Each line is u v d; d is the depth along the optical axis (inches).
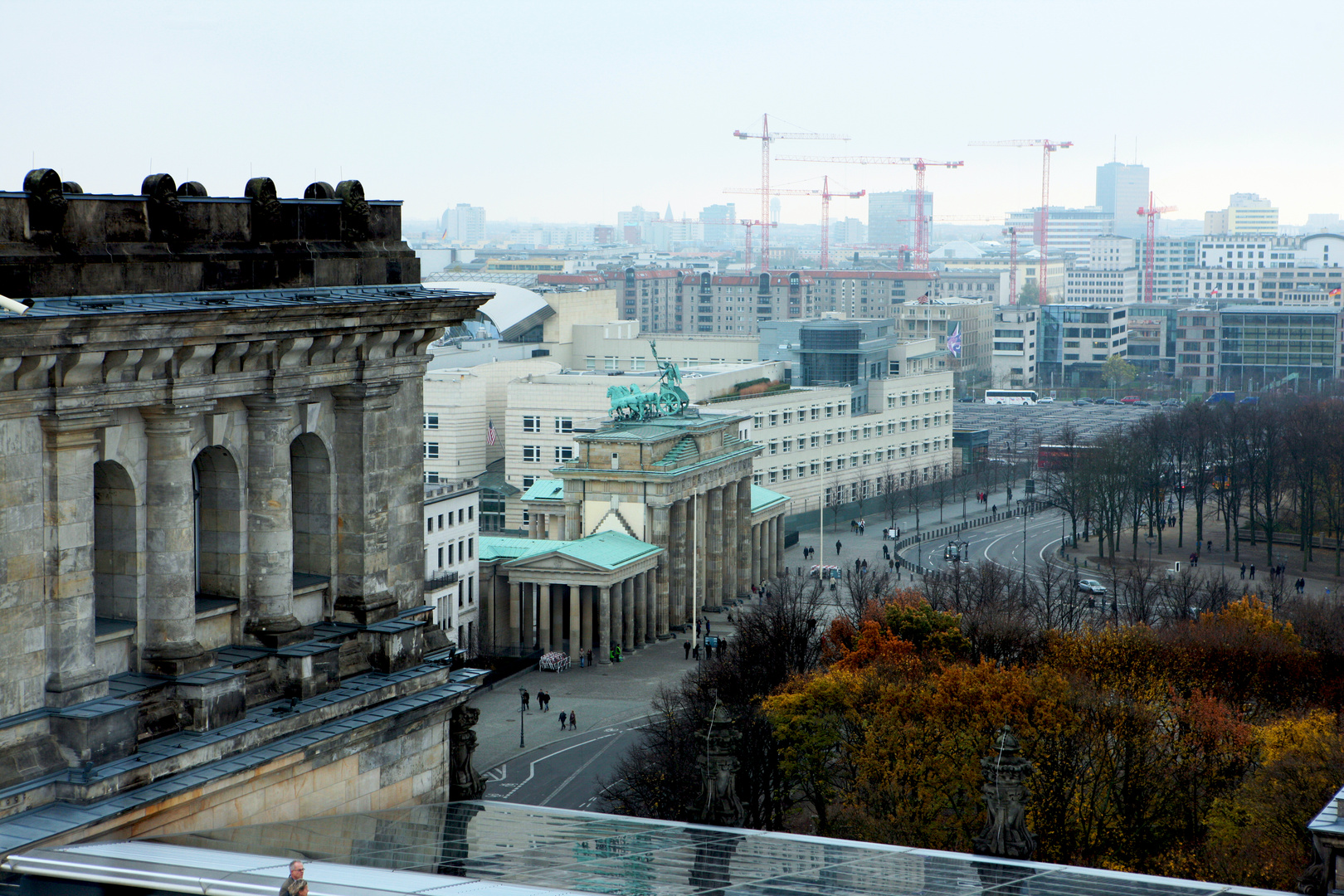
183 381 2100.1
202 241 2198.6
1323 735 5022.1
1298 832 4628.4
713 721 2977.4
